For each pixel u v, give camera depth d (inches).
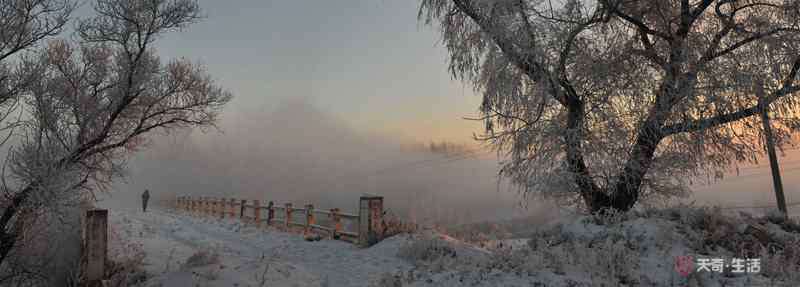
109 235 397.4
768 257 232.1
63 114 232.4
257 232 552.7
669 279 218.5
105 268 255.6
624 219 310.3
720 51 337.7
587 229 306.3
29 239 217.6
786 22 328.8
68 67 246.2
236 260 315.3
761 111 314.0
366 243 405.4
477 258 299.0
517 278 230.4
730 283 207.9
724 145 320.5
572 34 330.0
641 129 325.1
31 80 212.7
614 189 335.9
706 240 265.9
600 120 333.4
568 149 333.7
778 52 318.0
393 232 425.7
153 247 387.2
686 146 323.6
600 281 216.1
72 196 219.3
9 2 209.0
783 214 319.3
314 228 498.3
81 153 243.0
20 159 199.2
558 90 331.9
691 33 343.3
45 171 199.5
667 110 318.0
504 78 353.1
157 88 290.8
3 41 206.8
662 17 343.0
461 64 381.7
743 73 310.5
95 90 258.5
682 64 321.1
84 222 243.1
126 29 261.6
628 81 336.8
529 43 330.0
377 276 288.0
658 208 330.3
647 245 265.1
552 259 251.0
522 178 351.9
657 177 345.7
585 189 349.4
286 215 563.8
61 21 224.2
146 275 281.3
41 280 238.2
